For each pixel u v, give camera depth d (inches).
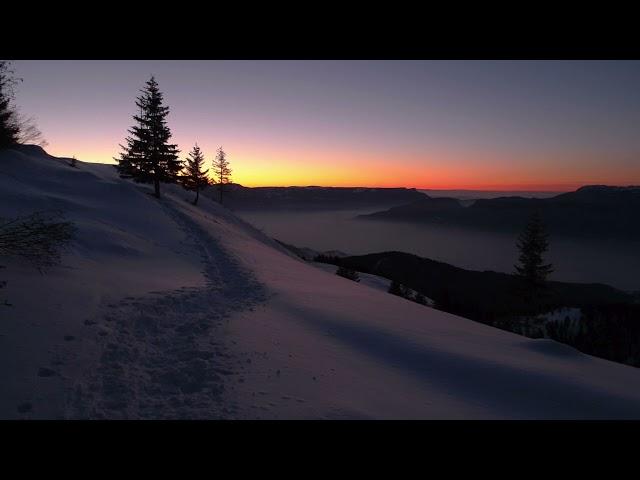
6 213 586.6
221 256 794.2
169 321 321.1
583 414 222.1
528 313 1181.7
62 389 186.7
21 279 319.3
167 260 656.4
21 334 229.0
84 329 259.6
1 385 178.5
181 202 1787.6
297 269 863.7
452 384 256.4
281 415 185.8
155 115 1572.3
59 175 1158.3
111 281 404.2
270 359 259.1
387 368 274.4
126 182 1572.3
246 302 434.3
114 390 195.2
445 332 386.6
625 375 310.8
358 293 611.2
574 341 713.0
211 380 217.0
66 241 471.2
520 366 288.8
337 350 301.1
